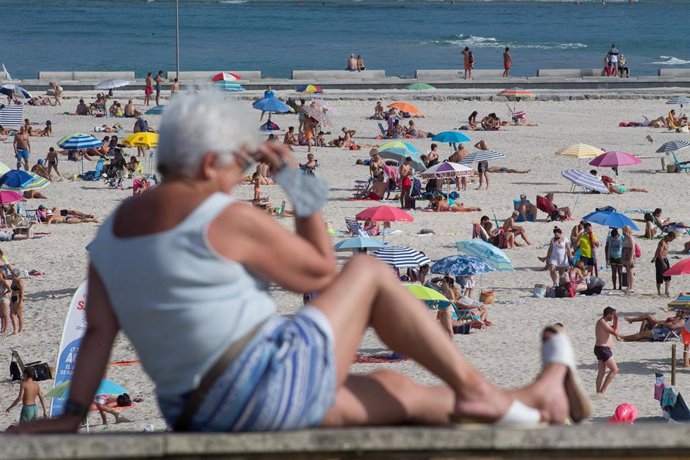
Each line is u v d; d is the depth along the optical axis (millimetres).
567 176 163250
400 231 140500
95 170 178625
